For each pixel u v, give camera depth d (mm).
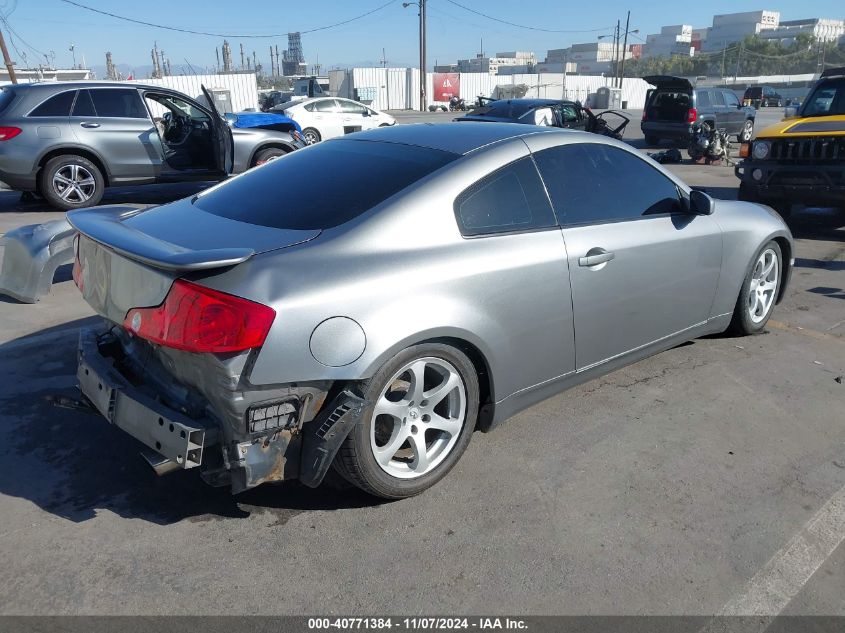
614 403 3812
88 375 2865
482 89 58469
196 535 2682
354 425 2574
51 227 5203
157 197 10258
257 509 2846
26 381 3908
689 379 4121
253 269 2465
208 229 2844
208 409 2508
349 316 2527
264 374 2395
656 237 3662
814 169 7266
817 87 8203
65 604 2326
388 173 3037
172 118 9734
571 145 3467
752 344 4684
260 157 10484
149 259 2375
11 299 5320
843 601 2412
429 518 2805
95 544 2617
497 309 2957
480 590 2424
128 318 2613
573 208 3363
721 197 10227
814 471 3188
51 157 8703
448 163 3041
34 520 2746
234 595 2381
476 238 2955
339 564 2535
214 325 2330
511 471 3143
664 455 3297
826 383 4098
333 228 2732
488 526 2762
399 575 2486
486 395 3150
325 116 19125
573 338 3350
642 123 19219
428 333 2709
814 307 5484
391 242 2730
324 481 3045
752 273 4477
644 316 3711
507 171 3143
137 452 3244
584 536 2711
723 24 158250
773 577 2514
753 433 3516
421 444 2885
